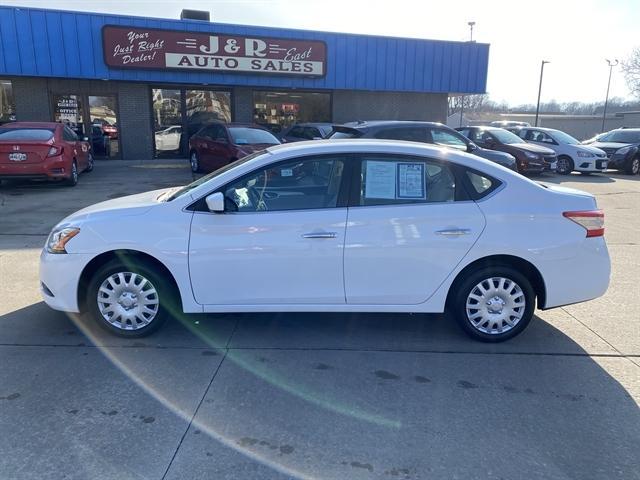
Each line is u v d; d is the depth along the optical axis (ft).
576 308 16.80
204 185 13.53
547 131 60.54
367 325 15.26
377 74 63.62
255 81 59.47
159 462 9.00
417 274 13.46
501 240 13.41
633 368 12.71
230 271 13.29
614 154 60.75
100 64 53.67
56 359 12.69
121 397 11.03
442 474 8.83
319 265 13.26
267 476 8.70
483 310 13.89
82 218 13.60
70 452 9.22
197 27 55.83
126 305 13.78
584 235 13.74
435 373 12.37
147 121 59.77
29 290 17.35
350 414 10.58
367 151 13.58
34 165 36.94
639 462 9.23
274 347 13.65
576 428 10.22
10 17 50.01
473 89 68.03
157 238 13.16
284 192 13.47
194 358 12.92
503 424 10.32
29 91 55.26
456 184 13.62
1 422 10.05
